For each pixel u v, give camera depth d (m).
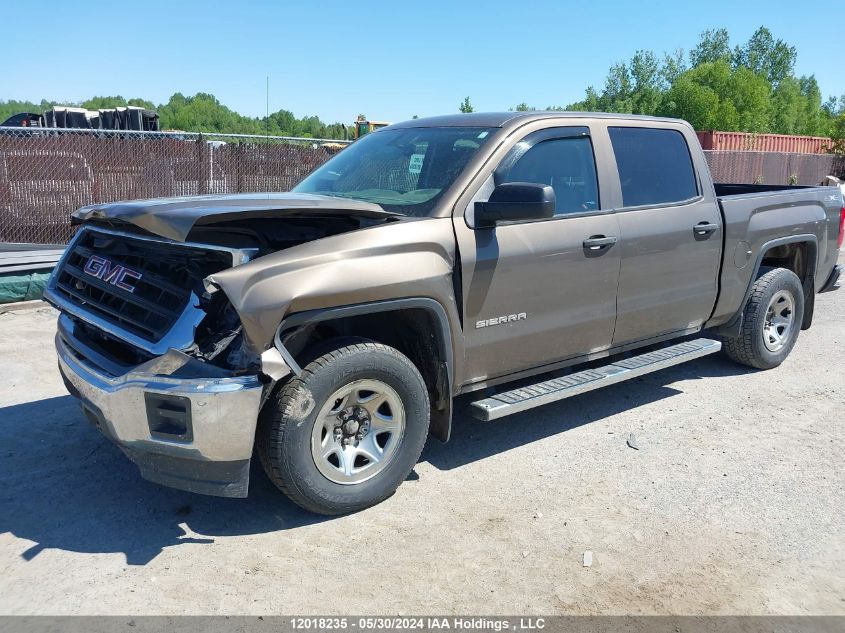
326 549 3.37
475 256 3.83
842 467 4.36
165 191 12.17
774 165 25.50
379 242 3.49
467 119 4.51
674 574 3.24
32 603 2.94
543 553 3.38
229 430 3.09
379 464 3.69
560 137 4.39
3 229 11.09
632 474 4.21
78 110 15.04
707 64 72.50
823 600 3.08
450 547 3.41
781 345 6.18
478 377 4.08
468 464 4.31
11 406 5.03
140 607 2.93
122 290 3.45
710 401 5.45
